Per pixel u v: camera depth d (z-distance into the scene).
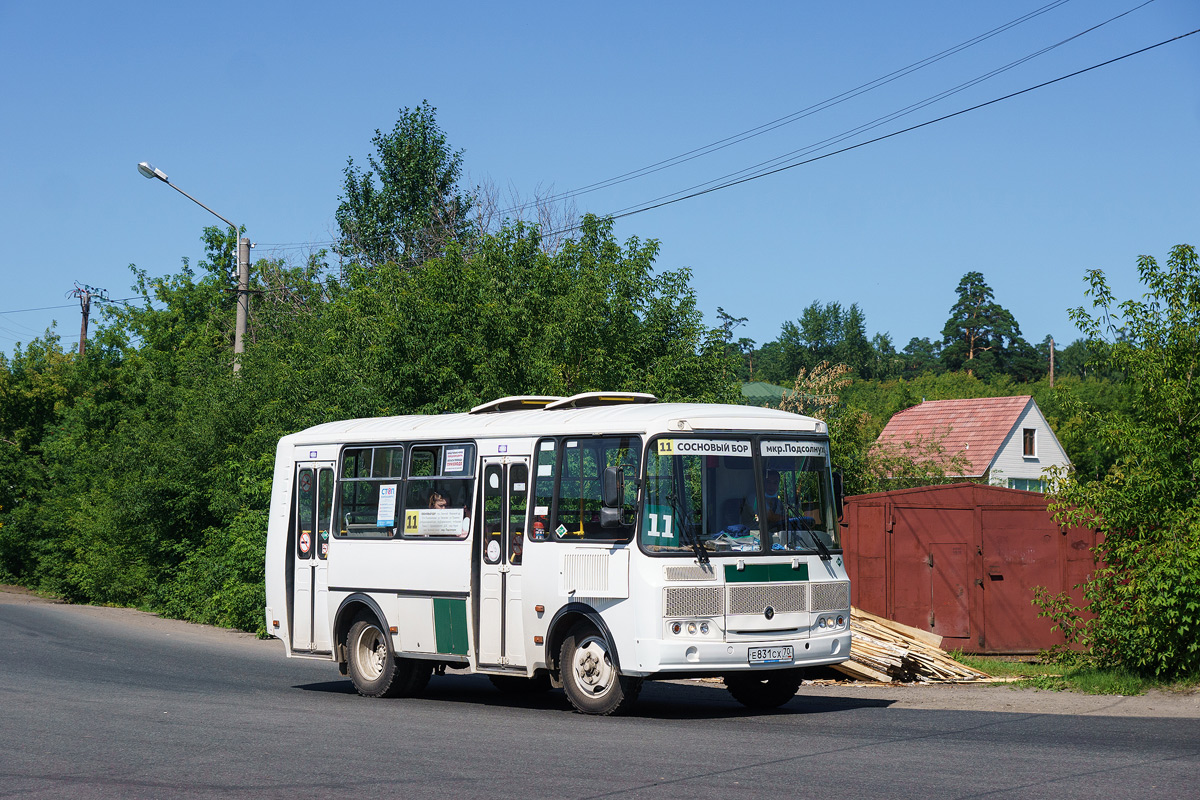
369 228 40.69
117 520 33.38
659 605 11.15
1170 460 13.56
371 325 25.17
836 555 12.34
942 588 19.00
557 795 7.79
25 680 15.75
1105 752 9.13
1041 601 14.82
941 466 32.09
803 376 31.45
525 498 12.65
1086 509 13.98
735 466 11.85
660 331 25.33
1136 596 13.39
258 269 42.09
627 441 11.73
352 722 11.62
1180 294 13.84
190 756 9.56
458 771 8.72
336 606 14.84
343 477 14.98
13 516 51.38
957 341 131.50
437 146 41.38
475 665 12.96
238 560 25.28
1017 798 7.38
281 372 27.67
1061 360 137.75
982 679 15.43
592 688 11.91
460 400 23.03
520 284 25.83
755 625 11.52
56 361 57.28
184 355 39.56
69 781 8.57
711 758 9.08
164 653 20.55
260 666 18.64
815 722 11.27
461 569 13.21
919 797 7.46
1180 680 13.36
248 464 26.17
